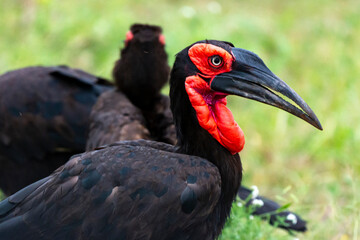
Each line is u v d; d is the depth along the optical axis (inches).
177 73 299.3
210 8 658.2
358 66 599.5
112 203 276.8
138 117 375.2
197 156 298.7
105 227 276.1
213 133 299.4
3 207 284.5
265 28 660.1
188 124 301.4
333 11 726.5
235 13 713.0
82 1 676.1
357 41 659.4
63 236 274.7
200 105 296.0
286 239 386.0
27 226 275.9
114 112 375.9
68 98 412.2
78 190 278.5
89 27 625.3
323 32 676.7
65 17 641.6
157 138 377.1
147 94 390.3
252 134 523.2
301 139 518.6
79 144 409.7
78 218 276.1
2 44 621.6
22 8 658.8
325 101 554.6
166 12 694.5
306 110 290.0
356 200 412.5
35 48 598.5
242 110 556.7
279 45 629.9
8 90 413.7
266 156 510.9
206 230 293.7
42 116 408.5
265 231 377.7
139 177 279.1
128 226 276.7
